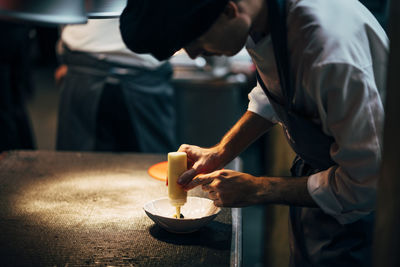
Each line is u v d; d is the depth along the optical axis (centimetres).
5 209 140
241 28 101
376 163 105
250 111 149
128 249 118
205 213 136
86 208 143
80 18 113
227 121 368
